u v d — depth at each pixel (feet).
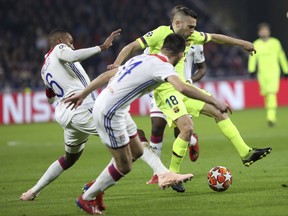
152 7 346.95
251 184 96.48
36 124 236.02
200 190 92.79
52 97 91.76
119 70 75.00
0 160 140.67
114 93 73.15
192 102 97.66
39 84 289.94
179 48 74.38
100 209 78.02
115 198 88.43
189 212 76.28
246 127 201.26
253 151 94.38
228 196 86.48
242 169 114.32
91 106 85.81
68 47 86.48
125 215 75.82
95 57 308.60
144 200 86.07
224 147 152.46
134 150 79.56
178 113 93.50
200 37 98.07
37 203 86.12
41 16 325.01
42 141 179.11
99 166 127.03
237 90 273.54
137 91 73.31
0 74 286.05
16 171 122.52
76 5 334.44
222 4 371.97
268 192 88.63
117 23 333.42
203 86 266.16
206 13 367.66
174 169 95.20
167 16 345.92
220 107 71.51
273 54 202.80
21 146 168.45
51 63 87.40
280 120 223.30
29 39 311.47
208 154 139.64
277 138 168.96
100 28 326.44
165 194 90.48
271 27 360.07
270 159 128.06
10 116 240.94
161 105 95.20
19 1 325.83
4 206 84.48
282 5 356.59
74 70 87.40
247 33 366.22
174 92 93.91
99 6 339.57
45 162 135.64
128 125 78.54
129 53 94.27
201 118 244.83
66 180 108.06
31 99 244.42
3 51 301.02
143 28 333.42
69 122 85.71
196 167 119.34
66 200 88.02
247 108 274.98
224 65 322.96
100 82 75.56
